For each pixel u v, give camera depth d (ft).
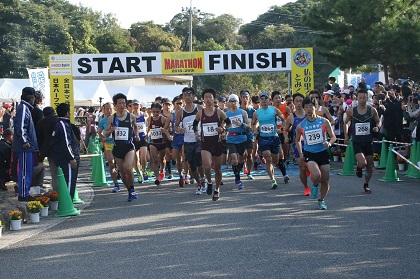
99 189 45.91
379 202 34.12
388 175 43.78
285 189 40.88
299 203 34.53
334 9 95.50
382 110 52.70
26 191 35.96
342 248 23.22
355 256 21.94
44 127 35.12
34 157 37.04
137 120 47.55
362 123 37.29
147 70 68.85
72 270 20.99
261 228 27.40
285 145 47.62
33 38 196.03
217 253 22.81
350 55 91.97
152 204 36.09
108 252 23.58
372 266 20.51
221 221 29.40
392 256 21.84
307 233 26.11
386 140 50.42
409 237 24.93
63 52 200.23
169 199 37.99
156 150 46.03
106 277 19.93
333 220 28.99
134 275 20.07
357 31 93.91
